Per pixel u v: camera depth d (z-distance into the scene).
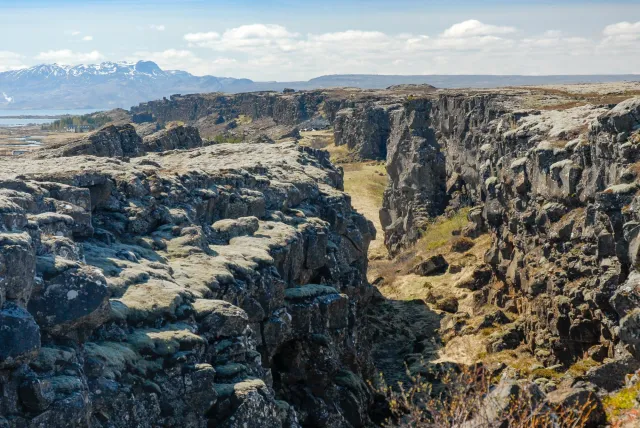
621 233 30.77
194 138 83.81
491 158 58.75
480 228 67.06
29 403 14.40
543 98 72.75
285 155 61.53
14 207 17.98
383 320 50.84
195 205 32.91
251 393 19.38
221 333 21.14
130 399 16.98
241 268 26.48
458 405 18.02
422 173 80.00
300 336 28.59
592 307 34.69
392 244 82.06
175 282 22.75
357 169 144.25
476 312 50.38
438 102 87.56
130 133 68.25
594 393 21.41
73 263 17.17
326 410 27.47
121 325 18.75
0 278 14.52
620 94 73.75
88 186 27.34
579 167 39.56
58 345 16.23
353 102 194.75
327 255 37.34
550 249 40.59
